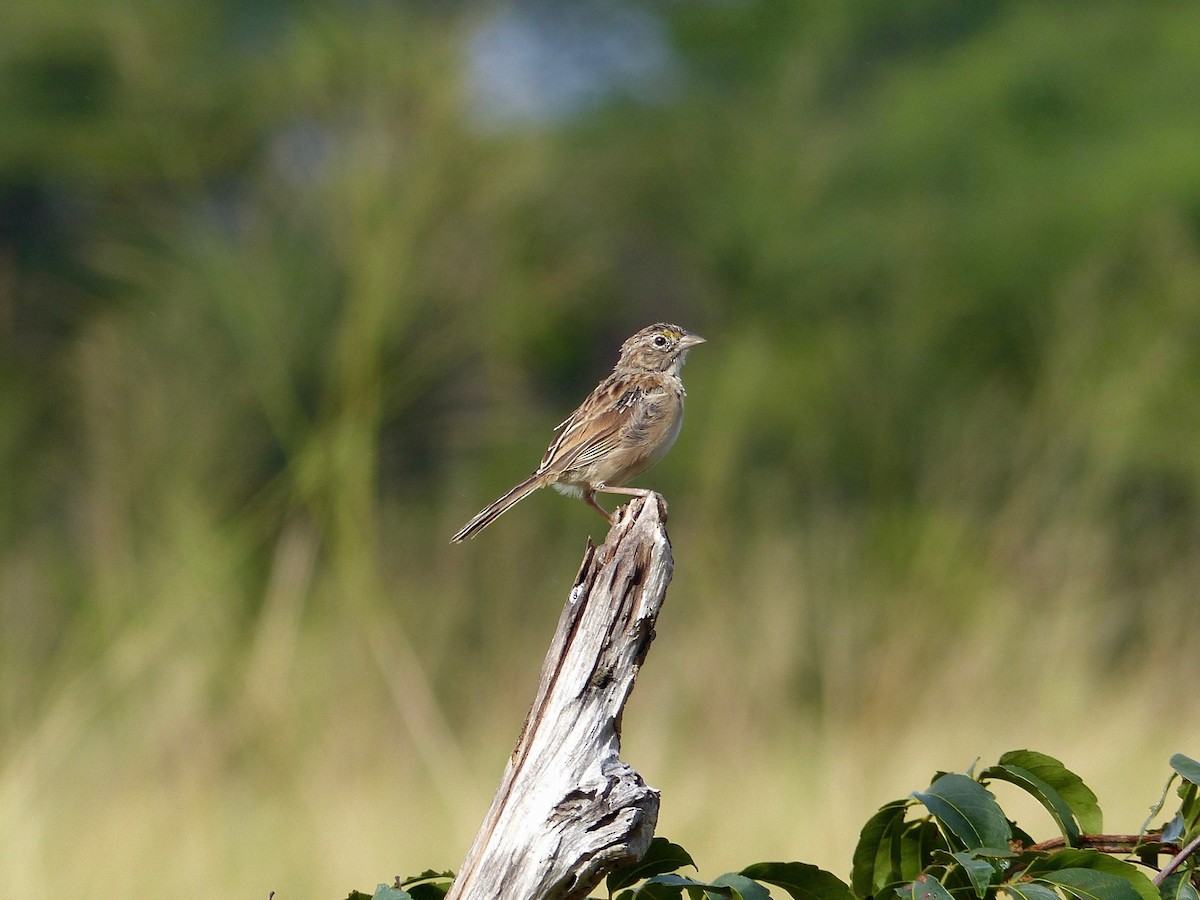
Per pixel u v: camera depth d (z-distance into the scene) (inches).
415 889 166.1
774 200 864.3
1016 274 807.1
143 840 379.6
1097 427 628.4
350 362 513.3
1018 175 849.5
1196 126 841.5
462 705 490.9
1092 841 161.0
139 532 499.5
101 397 529.7
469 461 585.3
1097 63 890.1
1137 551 574.6
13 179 741.3
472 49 572.1
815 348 818.2
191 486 506.6
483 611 522.9
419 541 538.0
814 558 547.5
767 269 859.4
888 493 706.2
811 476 752.3
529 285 620.4
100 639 466.6
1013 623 483.8
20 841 363.3
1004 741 444.5
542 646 514.0
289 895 364.5
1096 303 733.3
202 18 713.6
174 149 653.3
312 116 571.2
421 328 537.6
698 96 915.4
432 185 535.2
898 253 837.2
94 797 412.2
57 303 701.9
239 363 529.7
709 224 869.8
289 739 431.5
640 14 973.8
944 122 872.3
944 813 152.3
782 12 925.8
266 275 540.7
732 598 514.0
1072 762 425.7
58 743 426.0
